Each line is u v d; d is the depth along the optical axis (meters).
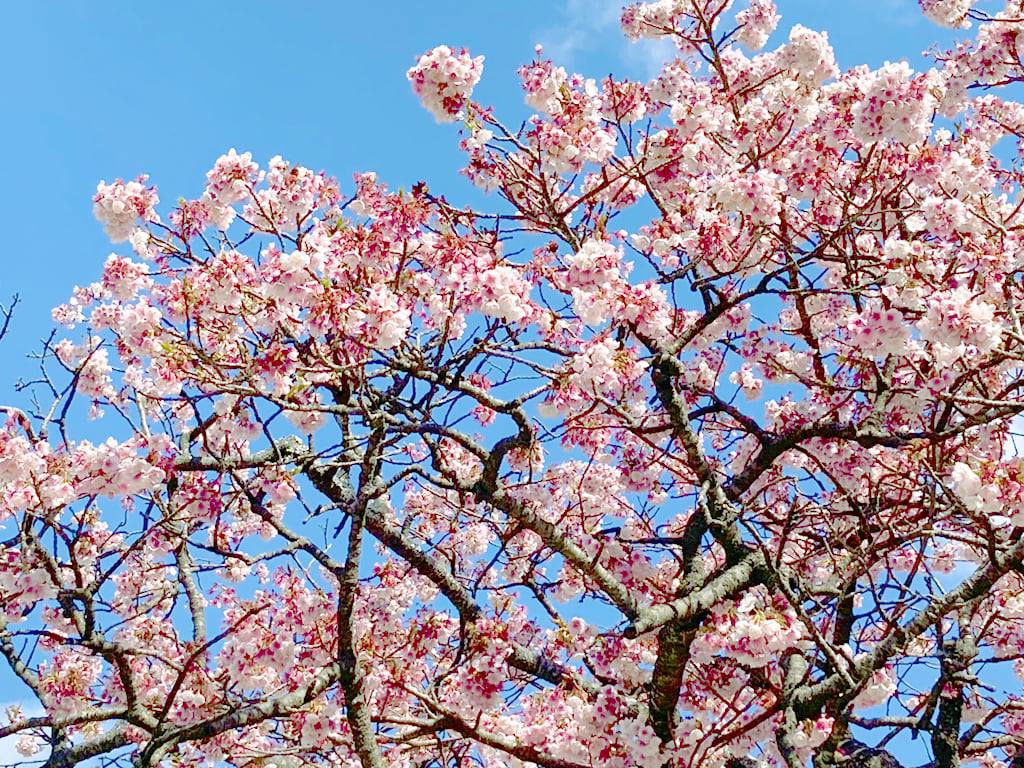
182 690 6.99
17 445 5.67
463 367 5.95
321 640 6.50
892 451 7.95
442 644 7.05
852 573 6.15
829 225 8.04
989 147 9.46
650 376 7.29
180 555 8.12
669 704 6.45
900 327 6.03
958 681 6.21
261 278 5.67
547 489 8.47
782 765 6.79
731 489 7.24
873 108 6.97
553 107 6.96
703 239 6.90
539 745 6.50
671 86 8.38
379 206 6.20
